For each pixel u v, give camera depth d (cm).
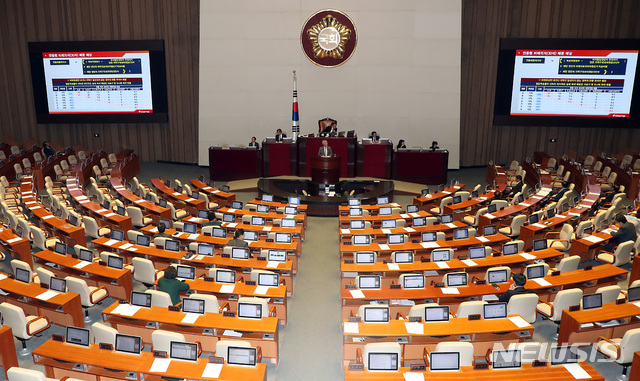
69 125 2580
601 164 2155
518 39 2278
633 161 2247
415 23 2302
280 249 1162
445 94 2364
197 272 1161
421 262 1145
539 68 2298
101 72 2425
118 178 1923
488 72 2395
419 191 2078
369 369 727
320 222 1730
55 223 1401
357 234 1328
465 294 973
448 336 849
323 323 1045
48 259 1137
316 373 873
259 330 837
